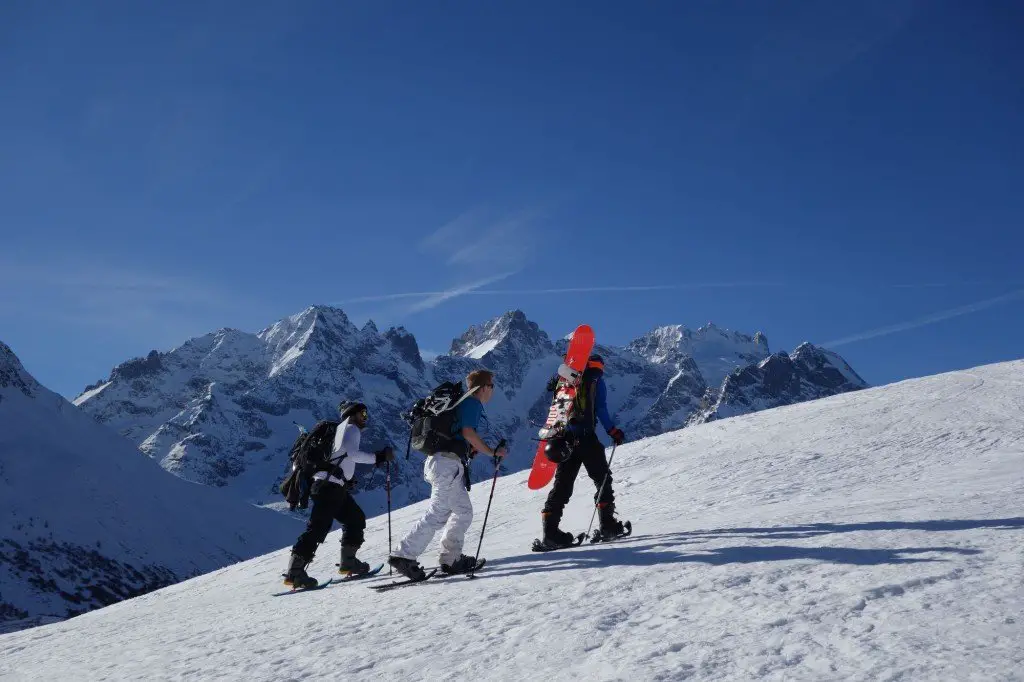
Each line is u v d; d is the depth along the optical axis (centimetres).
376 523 1927
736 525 806
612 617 471
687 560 596
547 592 571
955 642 346
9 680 682
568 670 389
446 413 755
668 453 2178
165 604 1194
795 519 802
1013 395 2009
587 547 799
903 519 696
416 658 459
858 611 410
